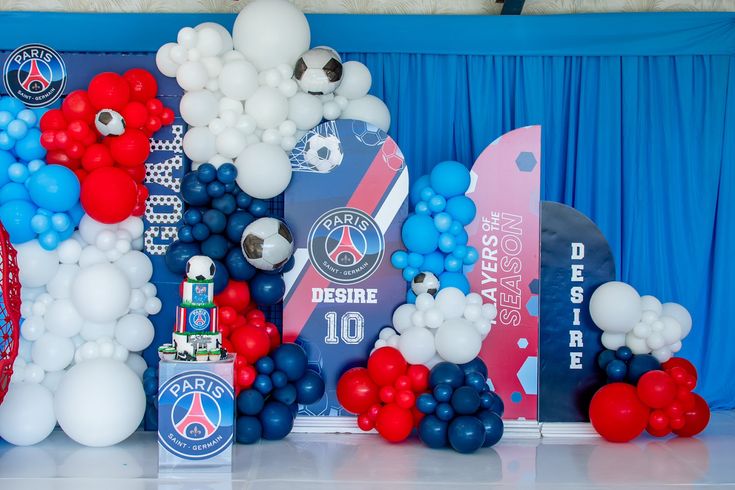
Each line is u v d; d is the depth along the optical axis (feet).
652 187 16.21
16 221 12.95
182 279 14.42
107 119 13.29
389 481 11.43
